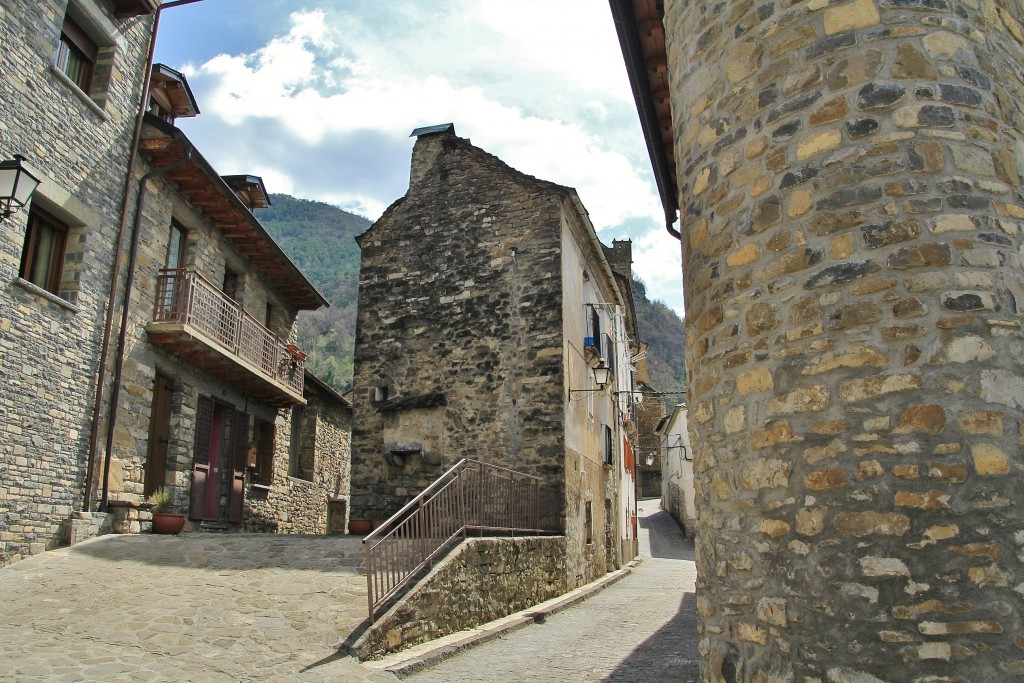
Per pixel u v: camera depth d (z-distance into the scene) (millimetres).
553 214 13133
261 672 5637
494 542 9195
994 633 3309
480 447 12531
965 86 4020
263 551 9078
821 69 4234
